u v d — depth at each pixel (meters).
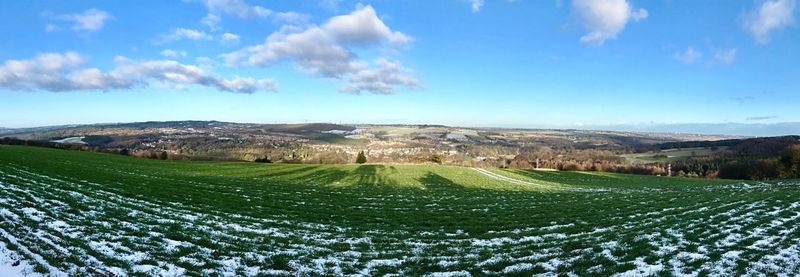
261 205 32.56
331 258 18.02
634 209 33.25
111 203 25.47
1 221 16.98
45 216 19.23
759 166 101.25
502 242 21.95
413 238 22.94
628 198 43.44
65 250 14.62
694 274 14.76
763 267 15.19
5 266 12.01
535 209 35.22
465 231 25.28
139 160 83.19
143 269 14.19
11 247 13.62
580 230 24.59
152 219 22.44
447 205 38.25
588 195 49.16
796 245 18.05
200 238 19.39
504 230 25.47
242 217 26.64
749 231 21.23
